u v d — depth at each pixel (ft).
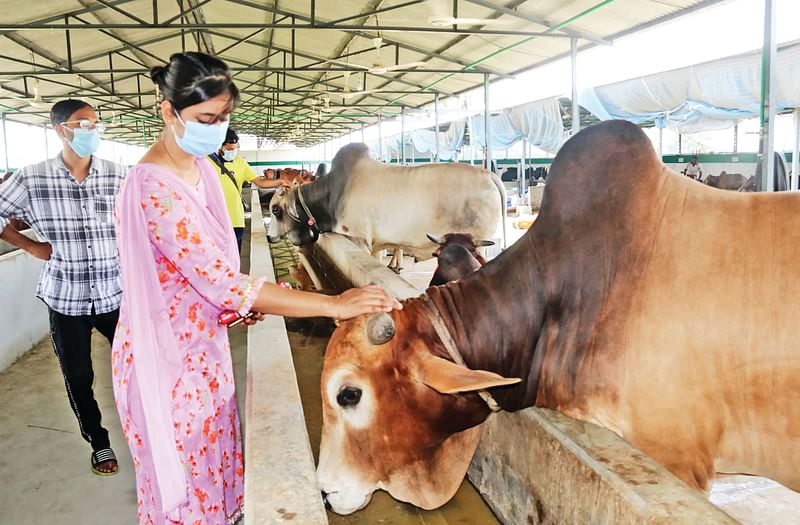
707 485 6.87
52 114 9.18
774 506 9.44
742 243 6.65
